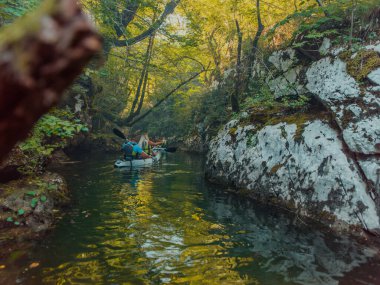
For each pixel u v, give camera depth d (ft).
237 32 34.65
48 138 30.01
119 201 17.92
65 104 32.14
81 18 1.37
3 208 12.63
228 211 16.14
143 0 34.78
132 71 50.16
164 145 58.44
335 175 14.30
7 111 1.41
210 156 24.67
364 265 9.87
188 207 16.89
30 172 15.47
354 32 18.47
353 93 15.31
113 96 48.49
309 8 21.53
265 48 31.71
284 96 22.12
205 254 10.80
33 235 11.96
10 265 9.57
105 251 10.89
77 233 12.49
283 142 18.01
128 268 9.65
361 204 13.00
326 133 15.99
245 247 11.43
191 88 57.11
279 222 14.32
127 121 51.90
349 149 14.51
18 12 11.91
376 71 14.94
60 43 1.34
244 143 21.34
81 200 17.87
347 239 12.16
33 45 1.34
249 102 23.04
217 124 47.34
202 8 38.37
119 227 13.43
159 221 14.43
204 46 49.29
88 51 1.37
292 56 22.81
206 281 8.90
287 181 16.83
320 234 12.73
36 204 13.44
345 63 16.62
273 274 9.30
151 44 42.29
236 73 36.76
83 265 9.76
